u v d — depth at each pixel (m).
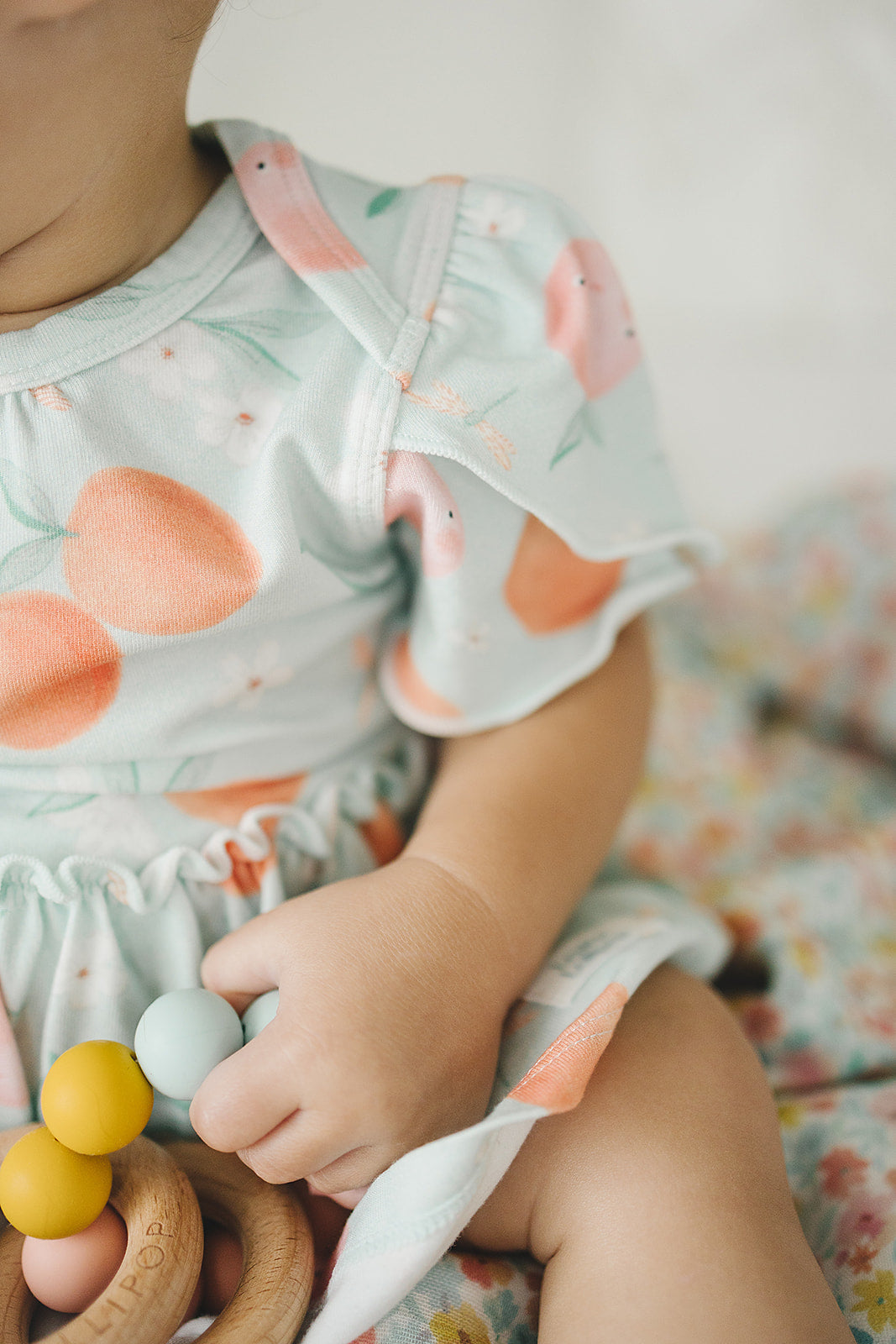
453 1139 0.26
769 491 0.59
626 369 0.33
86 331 0.28
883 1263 0.29
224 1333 0.26
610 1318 0.26
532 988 0.30
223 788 0.30
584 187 0.65
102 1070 0.27
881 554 0.51
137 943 0.30
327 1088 0.27
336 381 0.29
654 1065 0.29
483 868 0.30
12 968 0.29
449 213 0.32
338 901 0.29
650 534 0.33
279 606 0.29
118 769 0.29
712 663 0.51
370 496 0.29
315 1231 0.29
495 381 0.30
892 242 0.67
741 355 0.66
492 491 0.30
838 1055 0.34
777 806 0.42
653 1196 0.27
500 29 0.59
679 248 0.67
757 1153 0.28
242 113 0.50
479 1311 0.27
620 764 0.33
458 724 0.32
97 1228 0.27
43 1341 0.25
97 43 0.26
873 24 0.64
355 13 0.53
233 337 0.29
